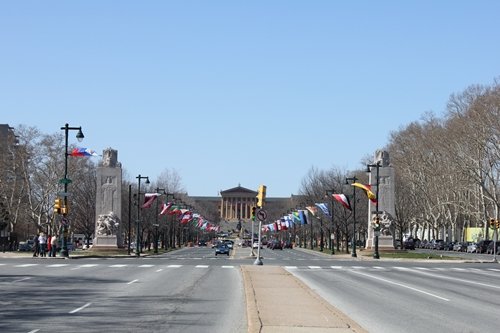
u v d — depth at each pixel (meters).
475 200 118.19
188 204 158.38
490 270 49.44
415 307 22.53
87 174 109.44
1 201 101.50
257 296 23.30
